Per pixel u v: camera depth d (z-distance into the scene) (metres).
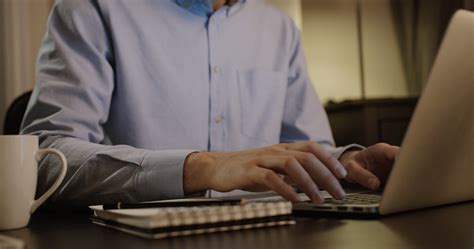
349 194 0.71
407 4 1.93
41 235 0.51
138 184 0.70
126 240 0.45
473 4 1.77
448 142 0.55
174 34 1.16
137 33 1.11
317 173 0.60
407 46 1.94
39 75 0.98
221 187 0.64
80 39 1.00
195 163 0.68
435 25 1.84
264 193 0.73
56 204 0.78
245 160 0.64
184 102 1.15
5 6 2.13
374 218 0.54
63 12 1.03
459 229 0.48
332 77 2.21
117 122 1.10
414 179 0.54
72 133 0.88
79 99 0.95
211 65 1.21
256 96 1.28
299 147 0.65
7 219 0.56
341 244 0.41
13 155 0.57
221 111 1.22
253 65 1.30
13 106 1.27
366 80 2.06
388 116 1.82
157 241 0.44
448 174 0.59
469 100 0.54
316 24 2.25
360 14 2.08
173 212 0.46
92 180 0.74
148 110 1.11
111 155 0.74
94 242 0.45
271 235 0.46
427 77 0.48
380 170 0.81
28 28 2.16
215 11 1.24
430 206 0.61
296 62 1.41
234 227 0.48
